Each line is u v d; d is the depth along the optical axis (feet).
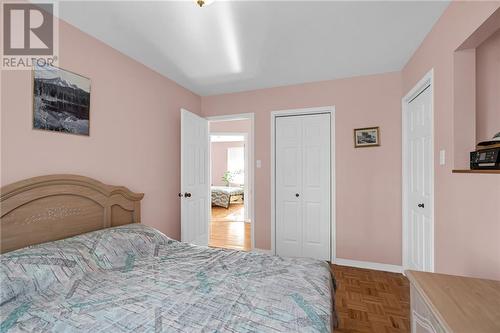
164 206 9.64
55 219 5.62
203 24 6.34
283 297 4.05
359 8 5.72
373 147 9.56
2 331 3.26
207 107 12.36
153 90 9.12
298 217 10.85
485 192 4.42
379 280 8.52
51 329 3.30
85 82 6.57
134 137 8.21
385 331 5.82
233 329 3.23
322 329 3.26
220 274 4.98
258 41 7.20
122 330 3.26
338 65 8.85
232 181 30.50
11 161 5.04
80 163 6.41
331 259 10.24
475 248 4.71
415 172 8.13
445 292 3.40
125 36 6.85
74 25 6.27
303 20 6.19
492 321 2.76
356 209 9.80
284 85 10.91
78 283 4.51
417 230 7.94
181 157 9.80
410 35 6.86
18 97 5.16
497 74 5.15
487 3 4.18
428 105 7.09
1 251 4.70
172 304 3.85
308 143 10.75
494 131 5.23
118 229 6.49
